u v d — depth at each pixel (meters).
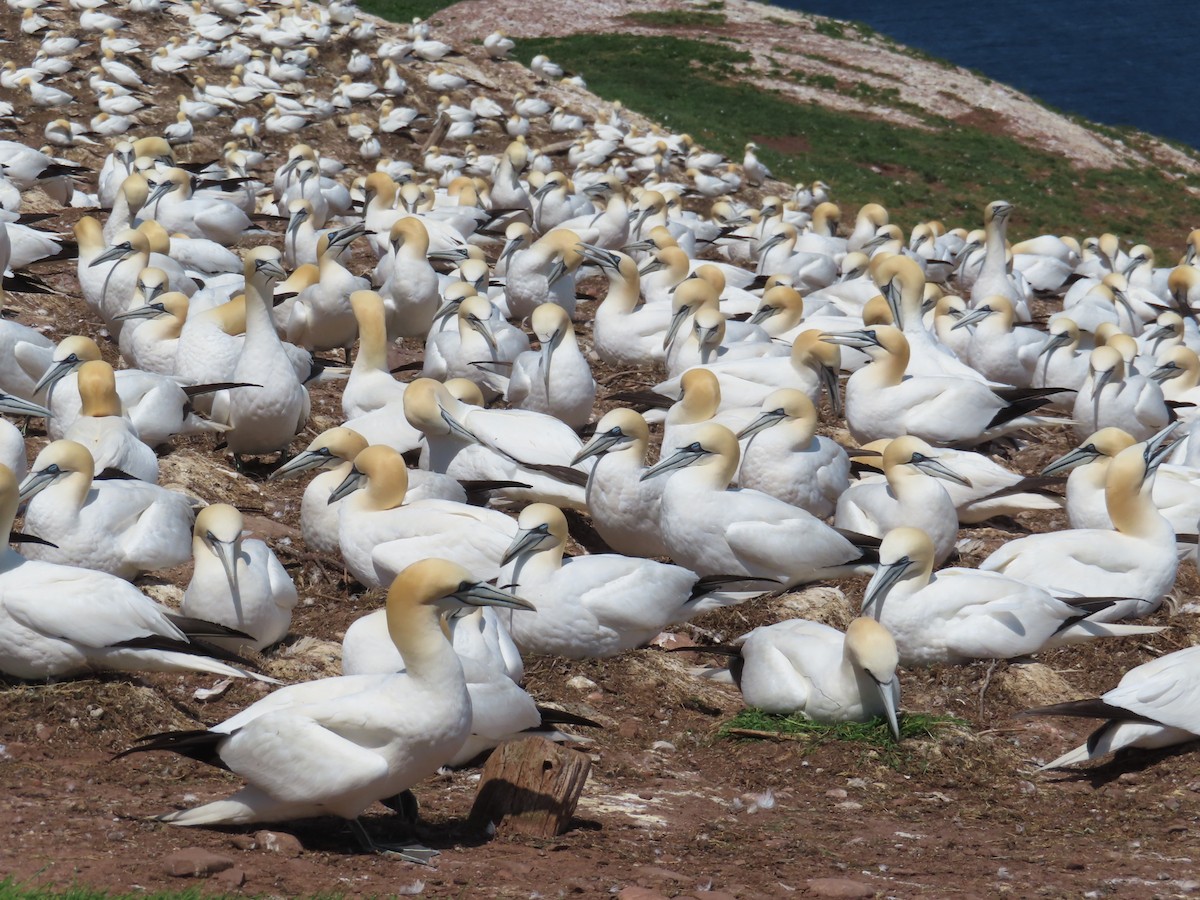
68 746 9.58
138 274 18.73
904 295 20.23
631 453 14.01
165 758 9.52
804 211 40.81
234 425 15.86
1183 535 15.05
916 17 110.44
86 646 10.05
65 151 33.88
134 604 10.16
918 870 8.49
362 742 7.75
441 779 9.62
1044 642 12.17
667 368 19.64
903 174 52.44
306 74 41.22
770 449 14.70
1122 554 13.23
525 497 14.71
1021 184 53.47
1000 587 12.13
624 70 60.03
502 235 28.30
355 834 8.09
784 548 13.12
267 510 15.16
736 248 31.44
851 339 17.20
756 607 13.14
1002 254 25.23
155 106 37.72
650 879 7.91
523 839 8.60
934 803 9.95
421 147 39.50
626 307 20.80
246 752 7.70
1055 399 19.84
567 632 11.78
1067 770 10.60
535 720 9.44
